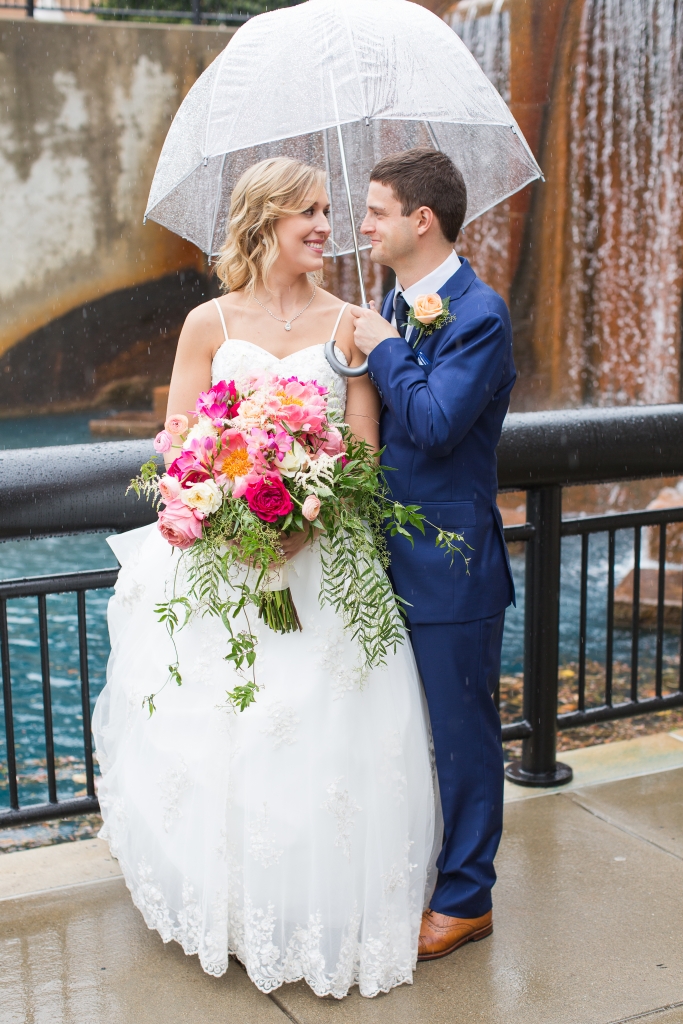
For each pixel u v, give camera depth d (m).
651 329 12.34
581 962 2.35
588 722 3.47
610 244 12.37
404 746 2.26
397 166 2.22
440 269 2.27
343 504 2.17
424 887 2.40
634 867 2.78
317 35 2.32
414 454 2.29
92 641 6.48
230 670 2.22
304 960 2.21
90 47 13.75
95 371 15.13
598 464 3.12
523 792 3.27
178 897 2.31
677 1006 2.18
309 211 2.28
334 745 2.17
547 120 12.16
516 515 9.77
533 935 2.46
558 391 12.95
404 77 2.30
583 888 2.68
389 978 2.23
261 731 2.17
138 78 14.02
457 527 2.29
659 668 3.64
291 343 2.34
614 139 12.09
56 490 2.59
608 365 12.70
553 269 12.67
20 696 5.46
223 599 2.24
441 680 2.31
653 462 3.19
